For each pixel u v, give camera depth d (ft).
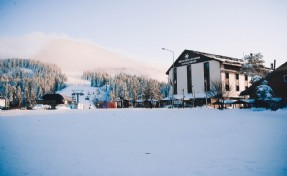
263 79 148.25
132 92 445.78
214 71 220.02
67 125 45.96
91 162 19.31
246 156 20.68
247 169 17.21
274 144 25.54
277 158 19.97
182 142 27.37
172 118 62.49
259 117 64.18
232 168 17.47
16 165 18.54
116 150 23.52
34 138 30.53
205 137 30.63
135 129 39.24
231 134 32.83
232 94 221.87
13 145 25.95
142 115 75.56
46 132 35.99
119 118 63.46
